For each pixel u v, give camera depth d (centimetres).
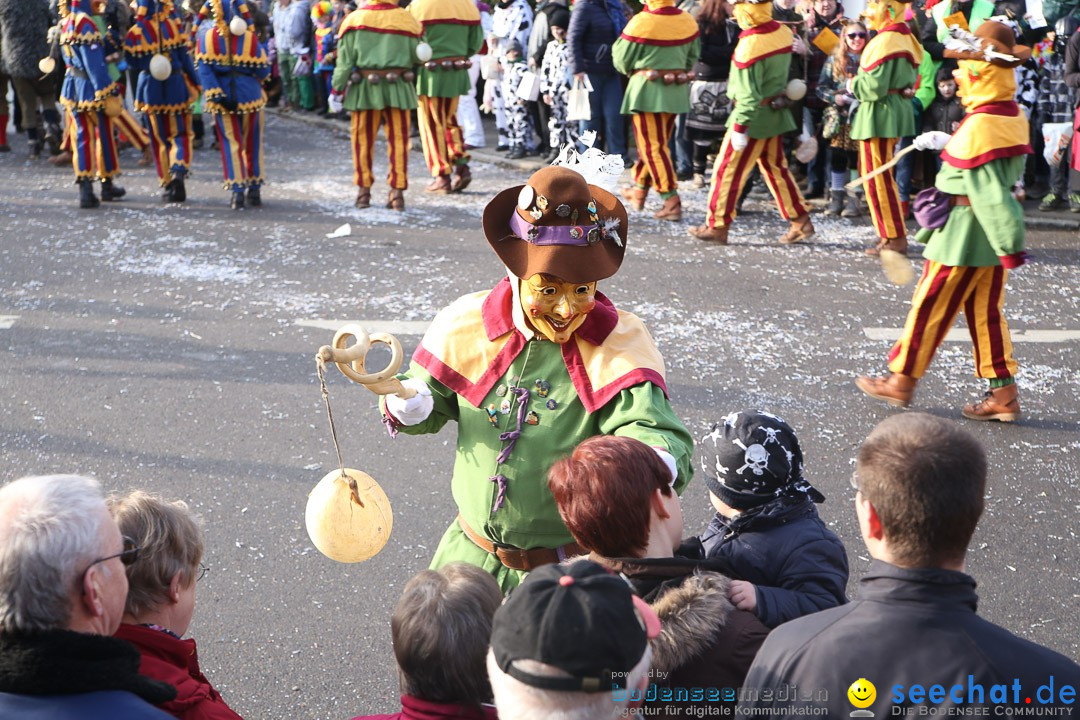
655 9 965
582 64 1101
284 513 516
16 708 198
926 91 1023
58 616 204
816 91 1048
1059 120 1050
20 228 968
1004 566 479
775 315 777
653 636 212
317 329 737
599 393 316
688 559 266
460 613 231
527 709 188
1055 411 634
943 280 601
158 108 1043
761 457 290
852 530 509
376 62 999
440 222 1016
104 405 621
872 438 224
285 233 967
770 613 263
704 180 1202
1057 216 1013
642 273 866
